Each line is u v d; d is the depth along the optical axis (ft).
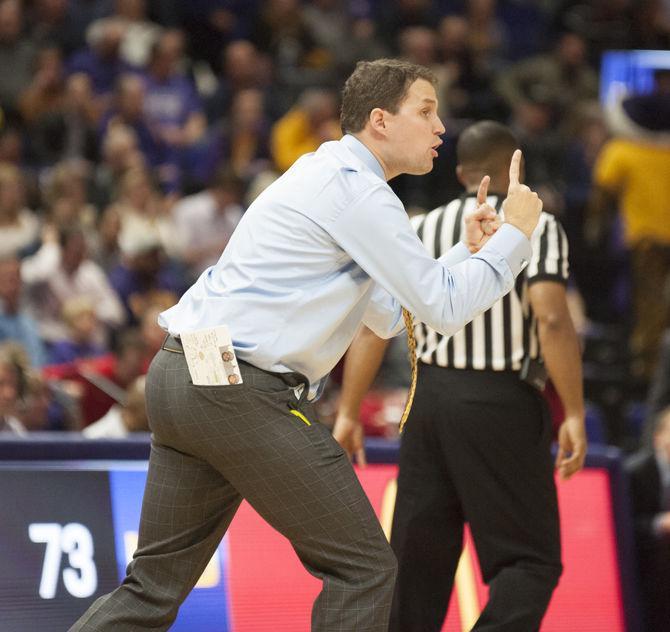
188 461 32.09
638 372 88.84
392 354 78.43
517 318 37.70
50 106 101.19
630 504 48.47
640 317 92.17
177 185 102.01
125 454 42.75
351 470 31.27
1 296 72.74
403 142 32.12
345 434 39.93
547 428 38.04
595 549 46.50
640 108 96.94
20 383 56.65
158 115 107.86
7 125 100.94
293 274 30.66
